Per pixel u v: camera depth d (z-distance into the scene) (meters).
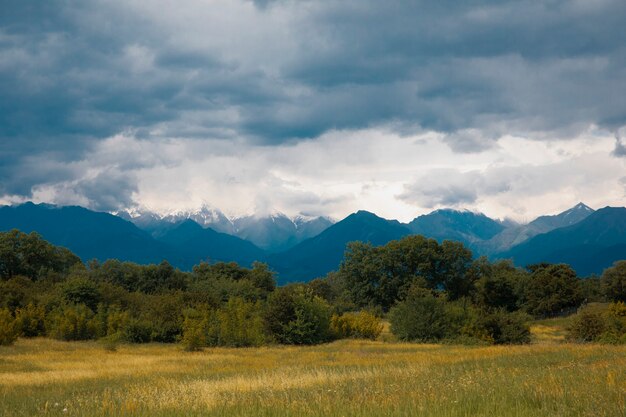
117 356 42.22
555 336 67.12
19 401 18.98
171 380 24.25
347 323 66.31
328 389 17.61
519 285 117.12
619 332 50.41
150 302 74.06
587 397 12.62
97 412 14.47
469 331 56.56
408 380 19.42
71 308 67.06
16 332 53.03
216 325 56.91
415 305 60.00
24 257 139.25
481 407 12.30
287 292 62.38
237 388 19.95
